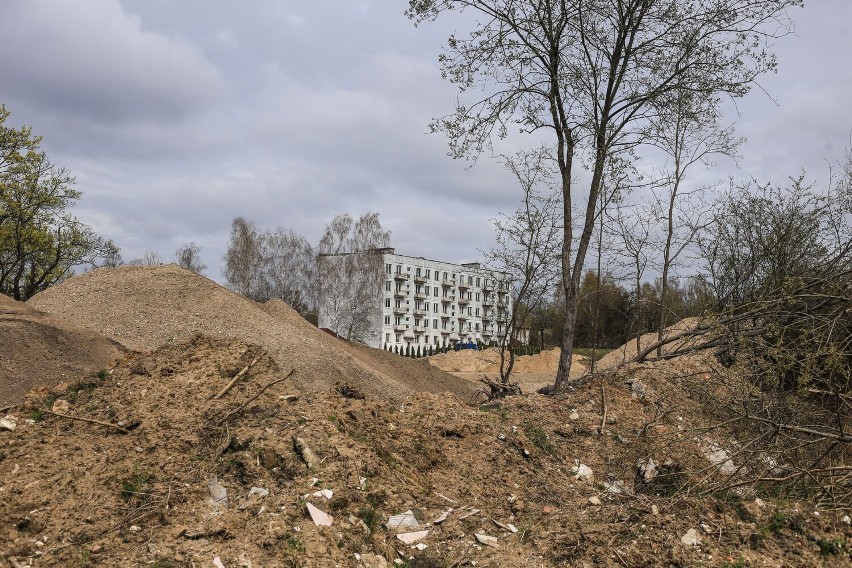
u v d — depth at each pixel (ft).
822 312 27.07
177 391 22.70
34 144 82.33
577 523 17.39
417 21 36.35
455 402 26.78
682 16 35.12
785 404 24.94
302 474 17.81
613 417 27.84
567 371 36.29
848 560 15.70
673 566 15.12
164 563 14.03
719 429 27.20
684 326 47.11
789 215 39.68
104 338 35.99
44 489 16.88
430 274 241.96
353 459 18.69
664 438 25.16
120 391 22.95
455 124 37.19
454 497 19.26
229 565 13.92
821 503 18.95
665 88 35.81
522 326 48.83
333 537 15.19
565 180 37.45
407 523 17.20
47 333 33.22
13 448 19.02
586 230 36.73
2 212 79.97
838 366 22.03
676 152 43.75
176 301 46.50
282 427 19.90
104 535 15.26
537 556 15.93
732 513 17.65
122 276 50.93
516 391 37.76
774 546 16.19
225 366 24.71
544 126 37.52
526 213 42.04
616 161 37.32
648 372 32.14
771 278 38.47
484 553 16.03
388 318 224.94
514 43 36.11
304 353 41.01
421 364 71.00
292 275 178.91
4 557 14.20
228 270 174.09
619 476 23.44
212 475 18.04
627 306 53.47
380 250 162.61
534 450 23.91
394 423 23.20
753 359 27.48
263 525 15.38
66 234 85.40
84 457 18.61
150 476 17.75
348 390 26.27
